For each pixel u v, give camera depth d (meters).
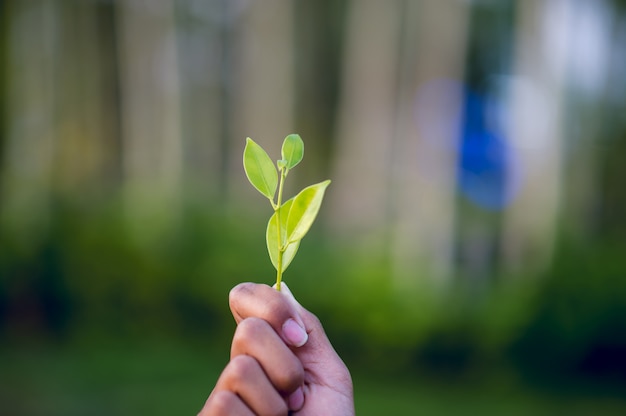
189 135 17.67
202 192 11.77
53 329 10.48
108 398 7.54
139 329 10.59
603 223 14.20
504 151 12.86
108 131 17.84
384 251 9.64
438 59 12.61
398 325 8.87
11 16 14.94
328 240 10.36
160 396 7.68
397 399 7.69
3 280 10.67
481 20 18.03
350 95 14.58
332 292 9.17
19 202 11.50
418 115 12.55
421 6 13.43
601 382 8.59
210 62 18.47
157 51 16.22
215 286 10.34
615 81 14.80
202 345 10.03
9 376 8.28
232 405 1.22
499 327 8.79
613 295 8.79
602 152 14.18
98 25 17.91
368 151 13.64
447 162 11.86
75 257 10.96
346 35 18.22
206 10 18.53
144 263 10.77
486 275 9.97
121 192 11.80
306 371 1.39
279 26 15.01
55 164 13.82
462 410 7.37
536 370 8.77
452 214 11.51
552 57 11.13
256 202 13.23
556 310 8.78
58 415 6.90
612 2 14.33
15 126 14.40
